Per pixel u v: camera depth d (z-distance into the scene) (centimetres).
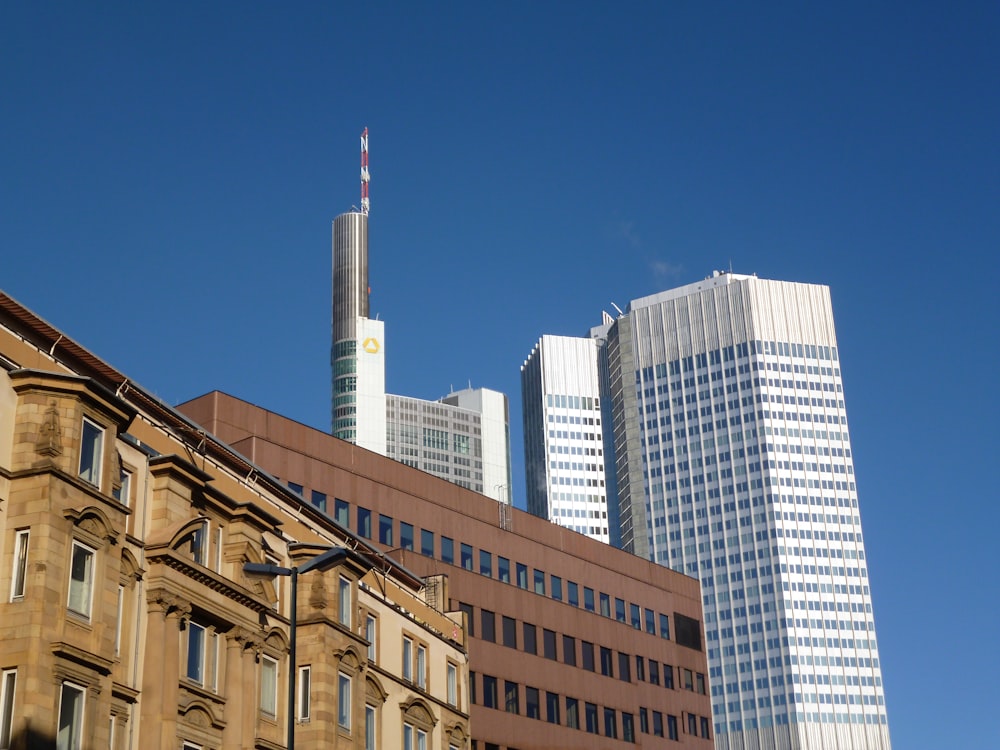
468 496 10388
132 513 4928
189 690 4997
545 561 10838
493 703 9525
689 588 12531
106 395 4619
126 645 4731
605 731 10569
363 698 6194
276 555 5866
